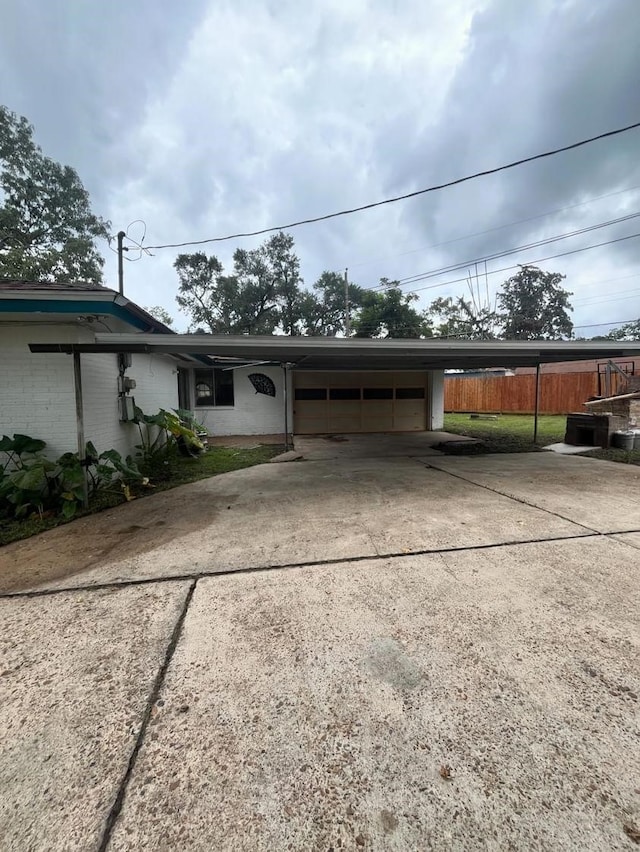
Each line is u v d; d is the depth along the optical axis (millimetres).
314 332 27891
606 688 1737
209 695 1747
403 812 1244
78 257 19688
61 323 4863
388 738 1512
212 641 2131
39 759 1449
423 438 10688
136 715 1644
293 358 7863
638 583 2662
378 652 2012
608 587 2611
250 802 1285
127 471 5203
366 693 1741
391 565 3004
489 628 2191
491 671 1857
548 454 7938
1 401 4840
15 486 4273
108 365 5789
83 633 2225
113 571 3016
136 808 1274
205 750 1477
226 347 4762
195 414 11688
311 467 6965
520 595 2531
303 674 1865
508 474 6113
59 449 4957
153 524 4086
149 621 2332
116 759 1447
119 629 2258
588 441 8609
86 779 1374
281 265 25562
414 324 25688
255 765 1412
